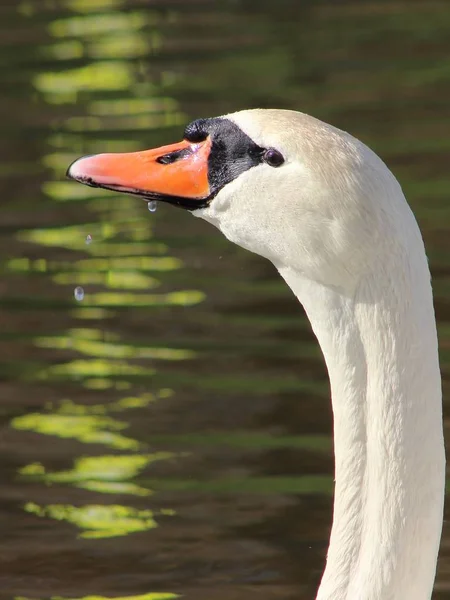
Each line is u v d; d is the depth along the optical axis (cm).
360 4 2745
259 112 673
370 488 634
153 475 1108
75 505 1072
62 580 970
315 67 2289
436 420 623
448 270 1461
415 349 619
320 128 645
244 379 1252
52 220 1669
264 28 2573
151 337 1344
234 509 1057
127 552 1005
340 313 630
